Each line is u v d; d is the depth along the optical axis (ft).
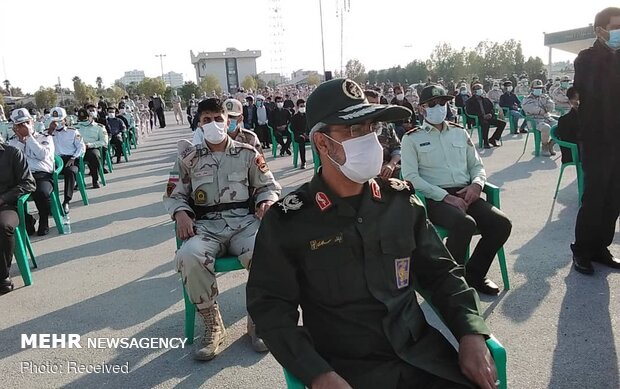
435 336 6.37
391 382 5.81
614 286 12.25
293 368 5.59
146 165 42.88
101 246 19.21
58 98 176.96
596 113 12.05
